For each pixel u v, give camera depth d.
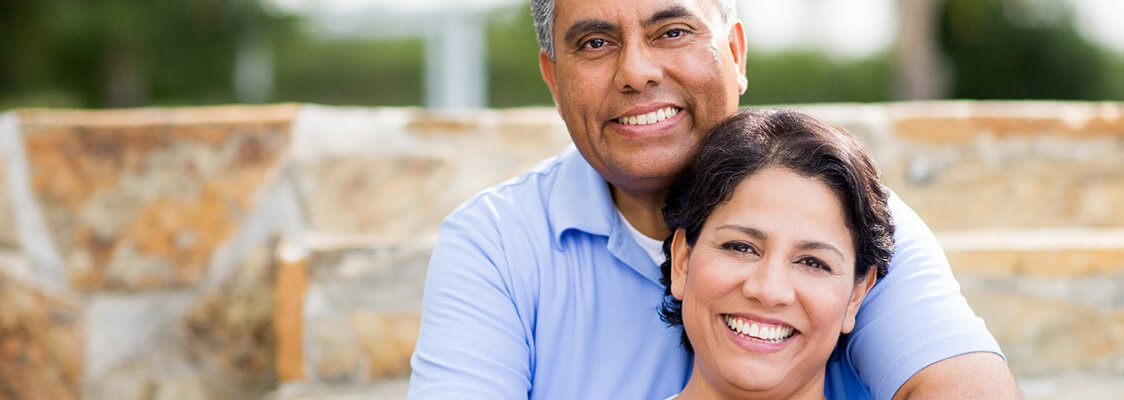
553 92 1.56
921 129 2.59
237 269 2.44
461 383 1.33
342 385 2.24
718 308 1.25
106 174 2.41
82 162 2.41
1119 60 12.19
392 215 2.48
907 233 1.40
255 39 13.75
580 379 1.45
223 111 2.47
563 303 1.46
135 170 2.42
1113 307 2.26
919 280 1.33
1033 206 2.62
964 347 1.25
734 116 1.34
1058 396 2.16
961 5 12.09
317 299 2.24
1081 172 2.63
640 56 1.33
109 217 2.42
